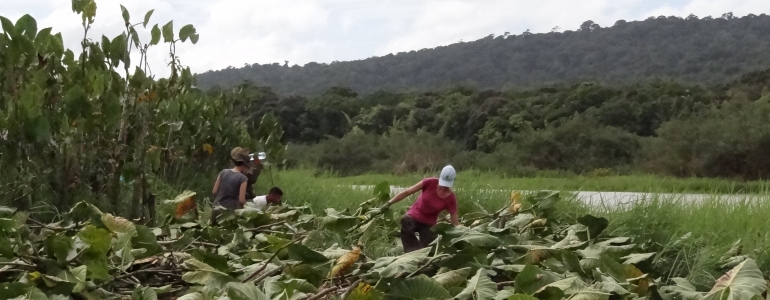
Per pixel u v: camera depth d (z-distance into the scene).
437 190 5.71
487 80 106.69
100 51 7.75
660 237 6.31
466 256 4.37
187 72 10.12
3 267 4.25
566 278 4.09
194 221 6.18
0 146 6.69
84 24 7.79
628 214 6.91
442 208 5.72
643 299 4.02
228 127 10.59
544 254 4.63
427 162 30.98
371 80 110.94
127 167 7.14
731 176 24.66
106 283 4.11
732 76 66.38
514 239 4.83
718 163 24.80
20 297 3.55
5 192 6.62
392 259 4.12
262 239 5.54
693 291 4.43
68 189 7.05
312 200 9.50
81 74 7.64
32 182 6.82
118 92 7.62
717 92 41.16
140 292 3.81
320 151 33.09
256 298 3.50
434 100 45.91
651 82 41.06
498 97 40.12
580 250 4.87
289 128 42.72
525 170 27.31
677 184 15.41
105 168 7.52
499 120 36.38
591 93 38.59
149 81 7.99
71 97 6.80
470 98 42.62
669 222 6.70
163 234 5.88
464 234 4.54
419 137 33.81
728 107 29.05
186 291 4.28
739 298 3.91
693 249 6.05
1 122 6.59
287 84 102.81
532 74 106.00
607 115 35.66
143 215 7.04
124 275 4.32
